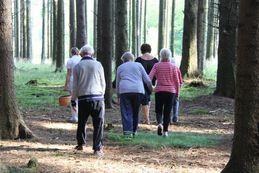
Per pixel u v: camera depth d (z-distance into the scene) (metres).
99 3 23.92
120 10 25.95
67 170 9.12
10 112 12.16
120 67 13.35
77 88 10.60
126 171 9.27
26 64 48.38
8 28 12.14
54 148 11.33
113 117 17.31
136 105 13.12
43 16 60.53
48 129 14.37
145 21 61.94
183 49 30.14
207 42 46.22
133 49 53.12
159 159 10.55
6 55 12.07
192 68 29.97
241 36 7.49
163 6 48.59
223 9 22.12
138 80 13.16
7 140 11.99
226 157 11.00
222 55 22.19
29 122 15.34
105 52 19.25
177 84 13.26
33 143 11.87
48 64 50.41
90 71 10.52
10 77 12.20
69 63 15.52
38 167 9.22
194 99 21.92
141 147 11.87
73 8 40.16
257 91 7.44
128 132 13.01
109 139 12.72
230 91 21.94
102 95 10.66
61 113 18.05
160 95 13.16
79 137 11.11
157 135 13.46
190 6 29.88
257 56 7.38
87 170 9.20
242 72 7.50
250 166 7.50
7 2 12.05
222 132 14.93
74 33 40.31
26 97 22.84
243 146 7.55
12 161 9.67
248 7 7.38
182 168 9.72
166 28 56.59
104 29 19.22
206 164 10.20
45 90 26.34
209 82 30.52
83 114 10.79
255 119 7.48
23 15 55.97
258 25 7.34
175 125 16.03
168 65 13.19
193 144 12.34
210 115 18.41
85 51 10.72
